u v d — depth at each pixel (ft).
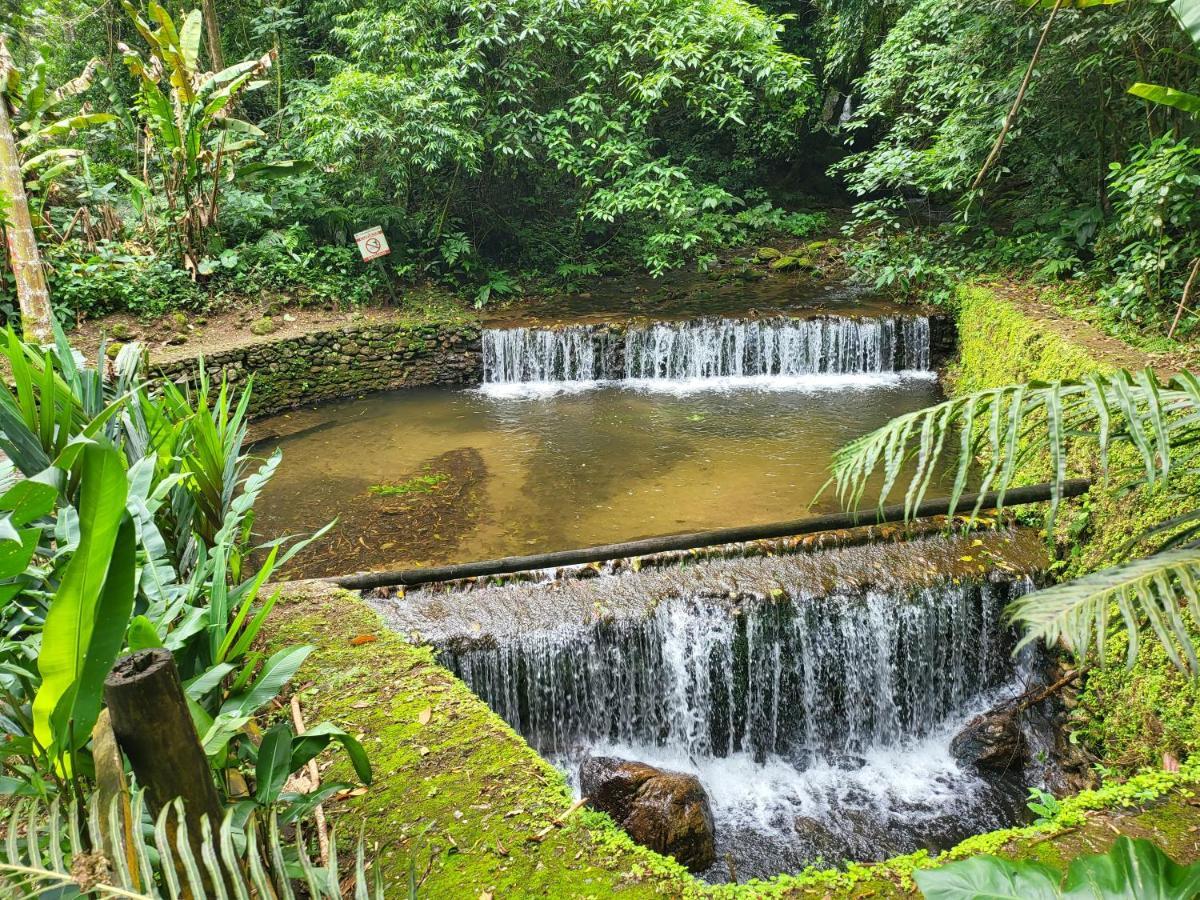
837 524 13.46
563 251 37.96
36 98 26.43
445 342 29.07
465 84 31.50
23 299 21.27
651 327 28.45
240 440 8.29
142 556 5.44
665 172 32.73
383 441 23.13
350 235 31.91
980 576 13.84
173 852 4.00
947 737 14.06
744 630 13.33
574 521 17.42
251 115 39.04
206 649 5.48
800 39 45.01
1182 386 5.65
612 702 13.28
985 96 24.25
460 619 12.94
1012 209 30.55
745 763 13.67
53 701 3.86
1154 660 11.32
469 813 6.37
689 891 5.66
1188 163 17.38
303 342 26.58
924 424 5.63
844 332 27.81
